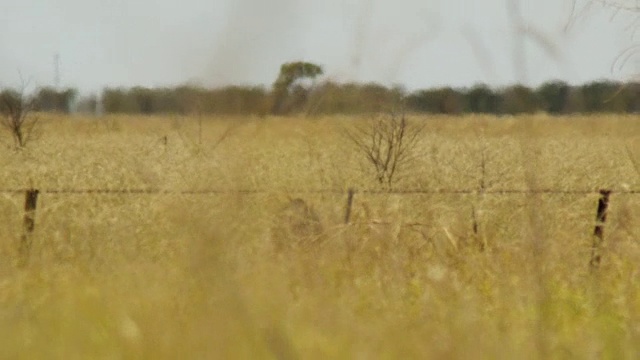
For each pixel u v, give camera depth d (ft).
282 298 79.77
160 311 79.46
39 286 96.63
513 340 76.38
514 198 157.99
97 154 312.29
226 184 71.26
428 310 88.38
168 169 169.27
